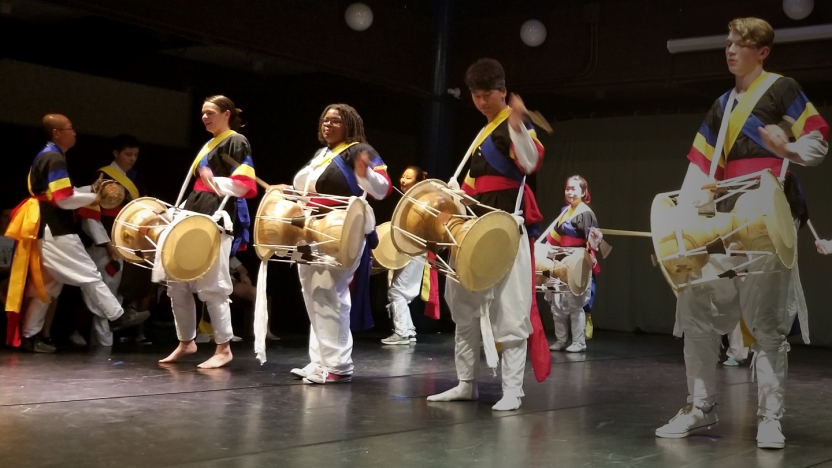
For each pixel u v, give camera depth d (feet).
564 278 21.40
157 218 15.47
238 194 15.46
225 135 15.78
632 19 25.64
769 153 10.07
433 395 13.23
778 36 22.95
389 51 25.72
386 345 22.02
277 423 10.98
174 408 11.84
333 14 24.03
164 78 26.58
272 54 22.44
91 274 18.57
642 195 30.30
